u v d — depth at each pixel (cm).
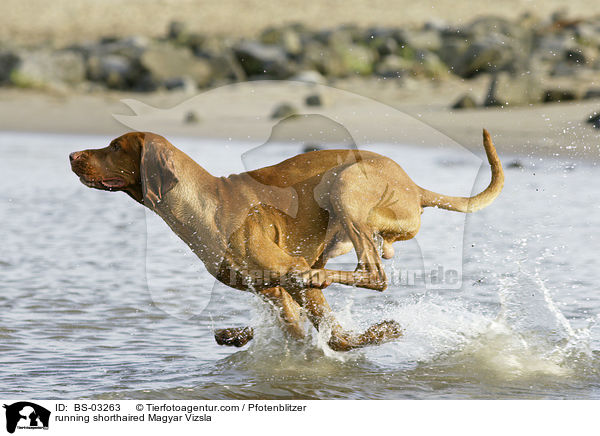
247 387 707
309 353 773
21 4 4453
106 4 4478
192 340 834
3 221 1409
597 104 2106
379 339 746
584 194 1351
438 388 710
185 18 4225
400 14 4197
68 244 1252
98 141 2241
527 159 1588
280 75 3052
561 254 1057
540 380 727
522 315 859
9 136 2284
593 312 874
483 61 2883
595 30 3136
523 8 4175
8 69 3077
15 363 760
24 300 956
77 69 3077
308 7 4400
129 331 857
